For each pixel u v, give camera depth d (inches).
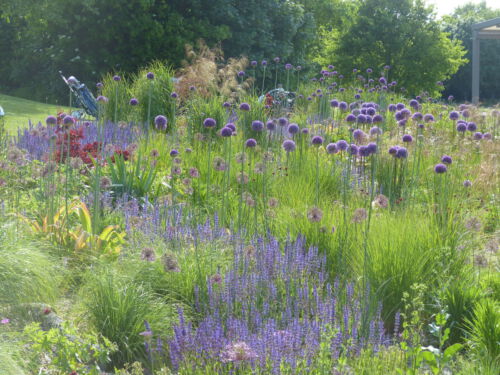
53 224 222.1
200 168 307.1
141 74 517.0
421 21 1371.8
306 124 450.0
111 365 158.4
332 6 1697.8
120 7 1088.2
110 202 255.9
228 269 185.8
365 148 206.8
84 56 1163.3
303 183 276.7
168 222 228.4
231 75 518.9
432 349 139.3
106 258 208.2
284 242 206.2
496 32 1018.7
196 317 171.2
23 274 178.7
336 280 173.9
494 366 145.6
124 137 376.2
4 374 126.6
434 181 271.4
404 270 181.5
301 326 153.2
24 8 1138.7
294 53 1293.1
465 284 186.9
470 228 219.0
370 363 140.0
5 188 254.4
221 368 135.5
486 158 358.3
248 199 222.7
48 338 136.9
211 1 1123.9
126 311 164.4
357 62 1396.4
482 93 2507.4
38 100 1270.9
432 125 458.9
